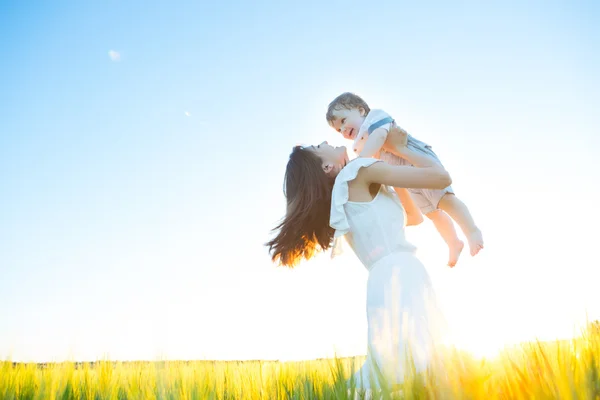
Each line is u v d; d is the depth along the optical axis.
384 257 2.15
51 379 2.32
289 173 2.67
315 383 1.77
